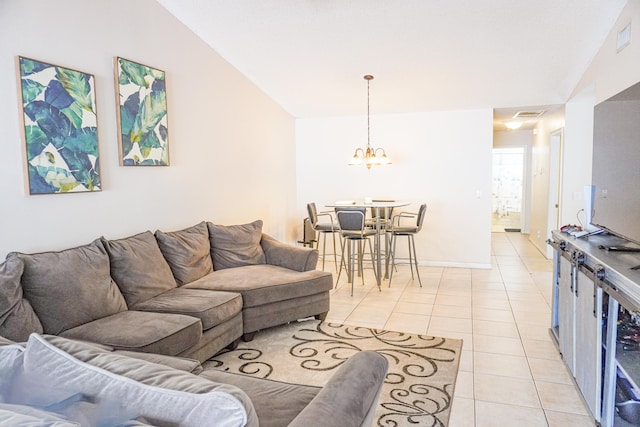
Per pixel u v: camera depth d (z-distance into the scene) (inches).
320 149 263.7
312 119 263.4
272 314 141.2
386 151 253.0
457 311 166.4
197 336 106.4
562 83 195.5
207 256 154.8
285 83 208.1
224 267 160.7
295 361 123.3
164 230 151.3
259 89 214.2
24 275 94.7
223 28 161.2
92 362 45.7
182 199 159.9
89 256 109.7
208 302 119.6
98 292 106.3
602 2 127.5
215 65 177.6
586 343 94.1
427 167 246.8
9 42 100.7
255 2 143.7
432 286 203.9
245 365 120.8
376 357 64.7
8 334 86.2
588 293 92.4
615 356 80.8
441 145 243.8
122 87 130.5
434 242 249.4
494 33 153.6
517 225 411.2
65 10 113.7
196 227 157.1
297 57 180.7
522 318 157.6
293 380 112.0
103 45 125.3
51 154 109.8
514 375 113.0
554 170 265.6
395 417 94.0
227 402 37.4
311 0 141.1
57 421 34.4
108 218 128.6
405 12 144.0
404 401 100.7
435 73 190.4
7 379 45.3
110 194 129.0
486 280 214.5
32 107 104.9
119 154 131.3
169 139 152.7
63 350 47.6
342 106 239.6
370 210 246.4
